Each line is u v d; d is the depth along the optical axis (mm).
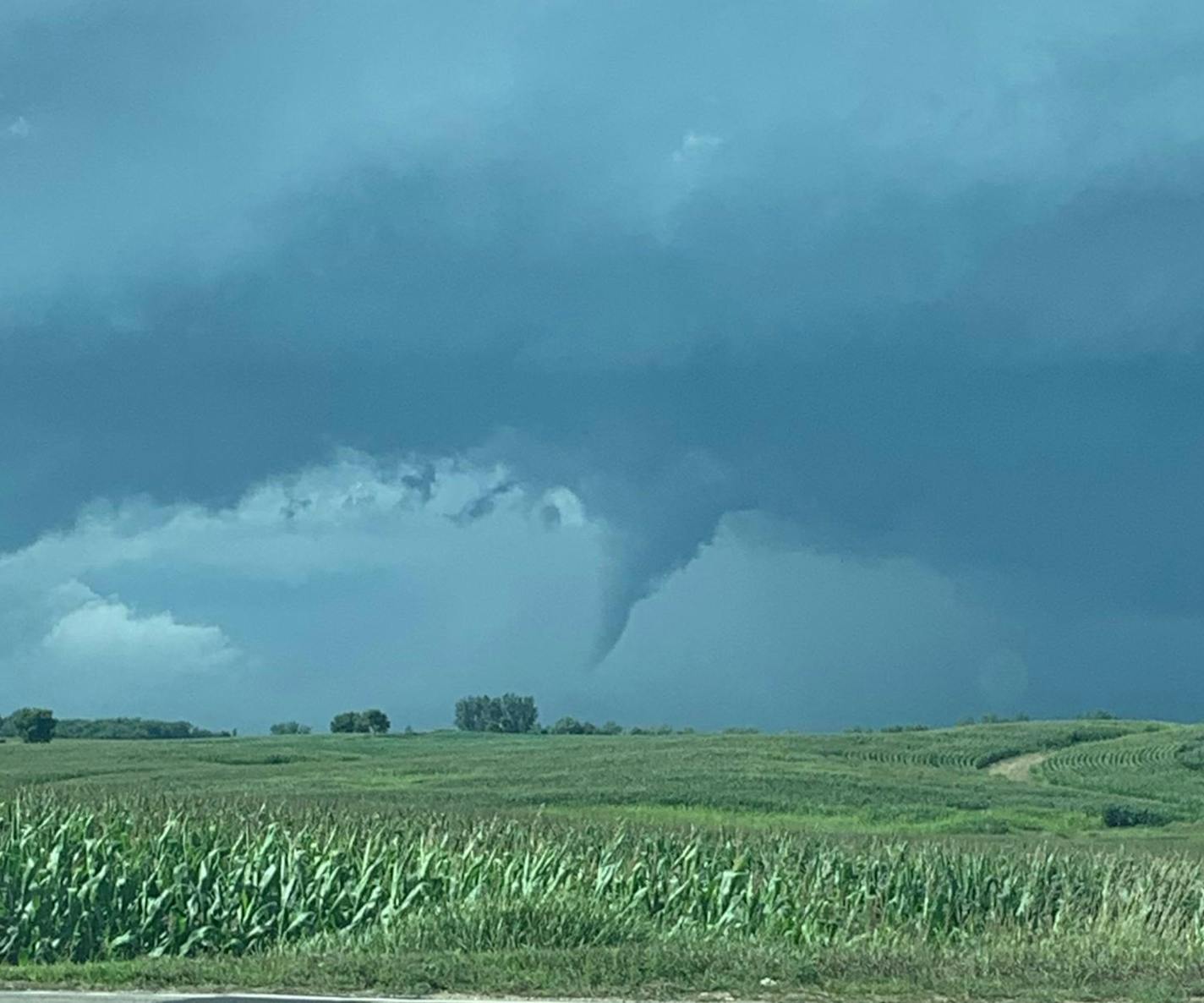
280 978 12586
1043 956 13930
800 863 23188
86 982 12953
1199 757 96188
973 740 107188
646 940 16891
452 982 12227
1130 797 75438
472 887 20469
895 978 12484
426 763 88062
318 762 92000
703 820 56562
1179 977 12320
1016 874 22859
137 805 24266
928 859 23016
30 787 25719
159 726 176375
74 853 19562
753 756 89250
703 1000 11625
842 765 85938
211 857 19906
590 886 20859
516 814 35062
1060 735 109625
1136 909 19906
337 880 20328
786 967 12750
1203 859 26000
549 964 13141
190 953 18766
